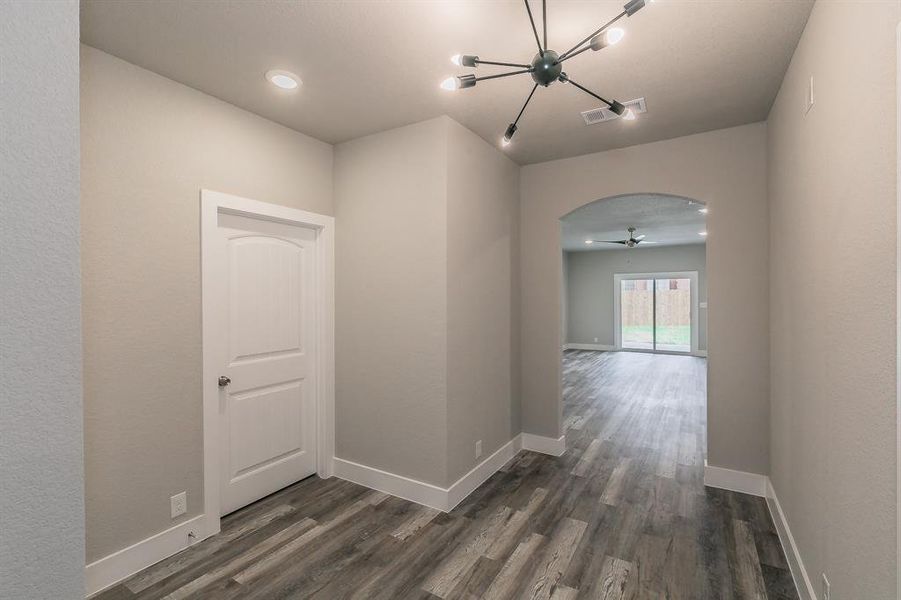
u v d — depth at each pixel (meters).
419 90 2.39
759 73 2.22
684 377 7.27
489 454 3.23
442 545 2.32
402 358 2.86
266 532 2.44
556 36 1.92
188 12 1.74
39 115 0.58
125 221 2.07
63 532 0.60
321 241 3.14
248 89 2.37
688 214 6.25
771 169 2.65
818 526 1.67
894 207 1.06
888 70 1.08
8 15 0.56
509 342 3.55
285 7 1.72
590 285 11.15
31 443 0.57
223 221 2.58
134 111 2.11
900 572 1.02
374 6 1.72
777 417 2.50
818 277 1.67
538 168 3.67
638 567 2.12
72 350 0.61
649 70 2.20
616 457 3.59
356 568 2.12
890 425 1.09
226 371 2.61
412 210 2.82
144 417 2.14
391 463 2.92
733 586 1.99
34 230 0.58
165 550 2.20
